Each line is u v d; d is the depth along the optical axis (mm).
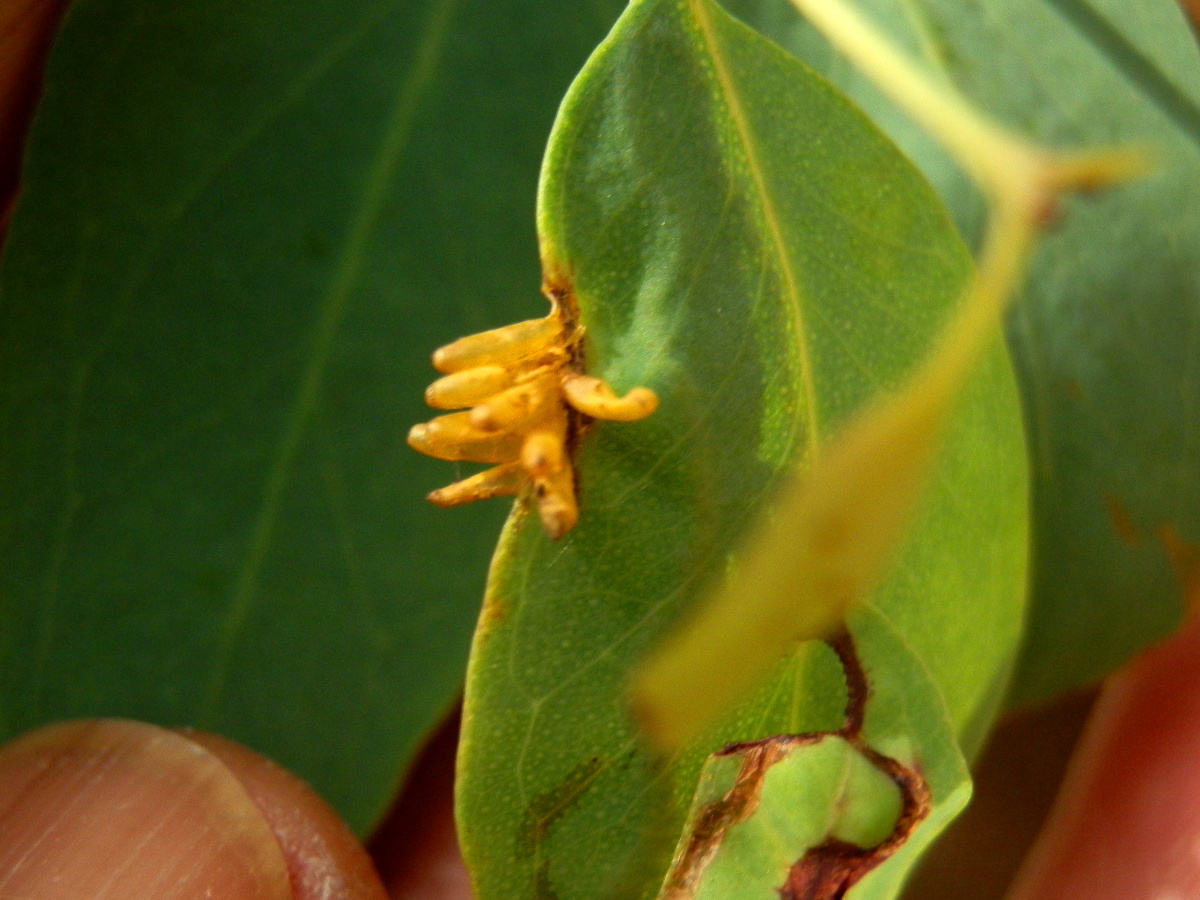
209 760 75
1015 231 49
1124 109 75
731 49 57
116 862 73
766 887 57
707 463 57
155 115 74
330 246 75
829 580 46
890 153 59
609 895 58
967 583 61
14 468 75
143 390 75
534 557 56
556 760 57
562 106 56
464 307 75
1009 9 75
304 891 74
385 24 74
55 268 74
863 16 74
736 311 57
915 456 46
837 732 59
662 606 57
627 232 56
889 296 59
